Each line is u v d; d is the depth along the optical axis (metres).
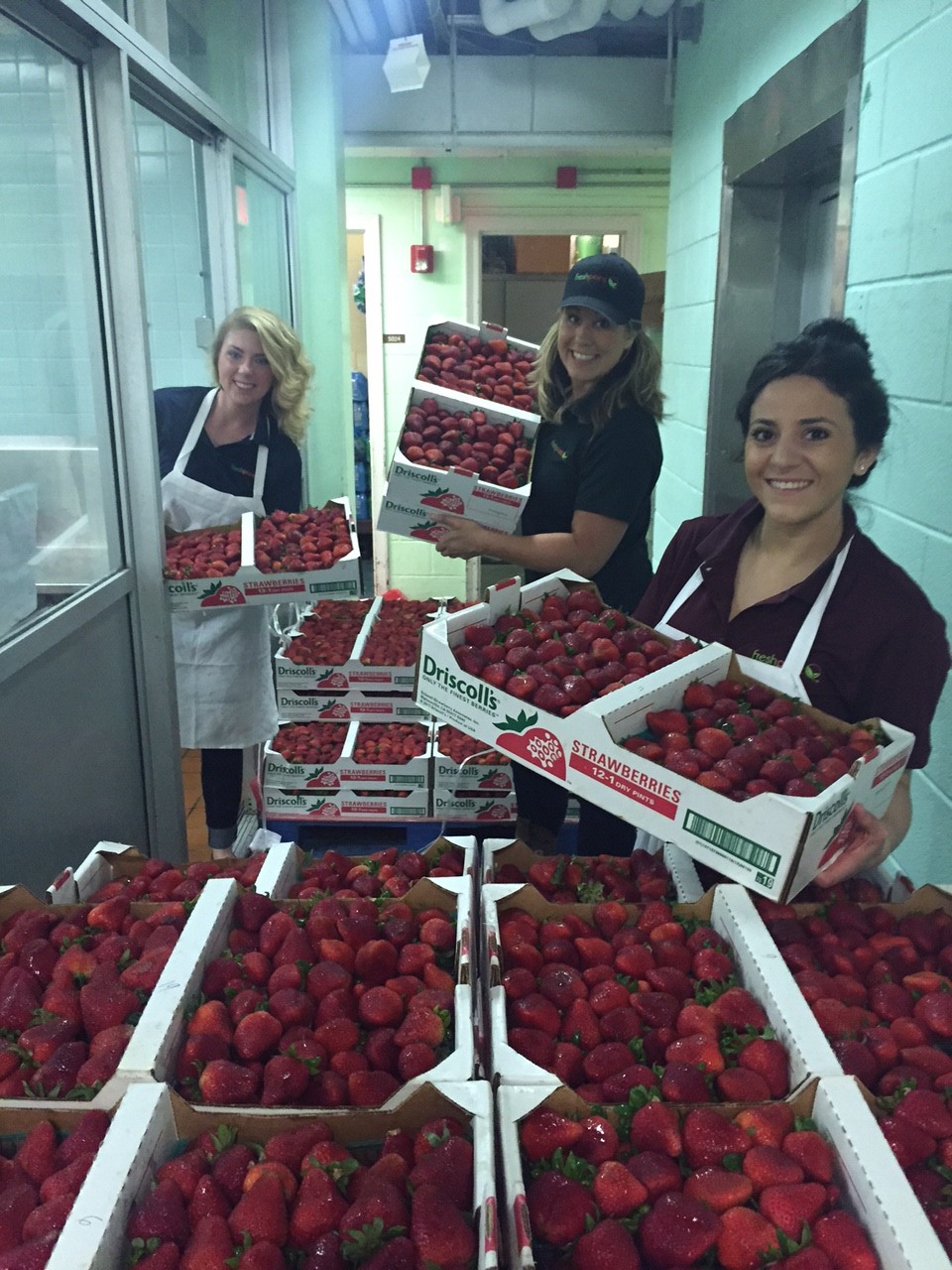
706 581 1.63
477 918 1.39
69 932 1.34
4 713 1.73
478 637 1.49
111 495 2.26
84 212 2.09
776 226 3.33
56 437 2.12
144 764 2.44
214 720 2.89
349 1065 1.11
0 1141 1.04
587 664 1.44
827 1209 0.93
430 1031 1.14
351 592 2.48
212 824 3.06
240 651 2.88
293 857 1.57
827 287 3.16
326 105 4.04
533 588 1.61
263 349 2.73
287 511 2.92
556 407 2.45
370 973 1.24
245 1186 0.94
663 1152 0.98
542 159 5.23
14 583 1.83
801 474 1.42
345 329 4.45
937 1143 0.99
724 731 1.32
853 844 1.31
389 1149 0.99
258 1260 0.85
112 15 1.99
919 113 1.97
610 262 2.25
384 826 3.14
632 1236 0.91
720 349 3.45
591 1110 1.02
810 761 1.29
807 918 1.35
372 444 5.64
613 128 4.35
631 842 2.27
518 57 4.29
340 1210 0.91
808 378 1.39
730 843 1.21
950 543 1.87
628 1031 1.16
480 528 2.32
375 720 3.19
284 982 1.22
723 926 1.33
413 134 4.38
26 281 2.07
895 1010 1.18
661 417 2.45
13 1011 1.20
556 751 1.33
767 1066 1.09
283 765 3.05
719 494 3.58
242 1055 1.12
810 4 2.61
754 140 3.04
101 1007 1.18
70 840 2.02
